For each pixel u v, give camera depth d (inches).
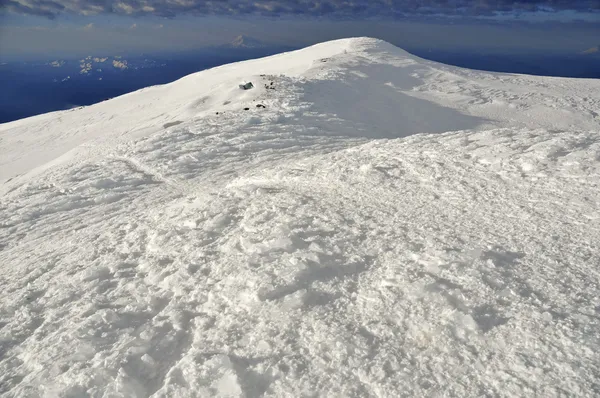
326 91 1401.3
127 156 814.5
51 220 550.9
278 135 885.8
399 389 153.0
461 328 177.6
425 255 235.8
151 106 2273.6
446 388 151.3
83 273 297.0
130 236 362.9
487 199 323.0
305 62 2763.3
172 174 698.8
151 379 182.7
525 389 145.0
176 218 375.9
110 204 590.6
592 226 258.7
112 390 174.7
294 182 453.4
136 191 638.5
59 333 226.5
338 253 253.4
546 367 152.2
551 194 314.3
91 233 428.1
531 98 1624.0
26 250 444.1
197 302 235.5
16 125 2493.8
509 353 161.8
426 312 190.4
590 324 170.9
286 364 173.5
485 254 232.2
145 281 271.6
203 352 188.5
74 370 190.4
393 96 1515.7
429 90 1696.6
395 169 428.1
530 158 384.5
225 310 220.4
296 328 194.7
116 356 193.0
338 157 519.2
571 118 1387.8
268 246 271.0
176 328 214.4
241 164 727.7
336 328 188.7
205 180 660.7
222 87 1739.7
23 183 781.9
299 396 156.8
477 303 191.3
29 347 221.6
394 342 177.6
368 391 155.1
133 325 223.6
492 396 145.2
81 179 711.1
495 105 1512.1
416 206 327.3
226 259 271.1
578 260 222.4
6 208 608.4
